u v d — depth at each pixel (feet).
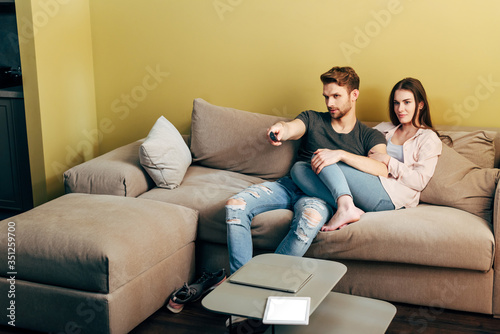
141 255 7.36
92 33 11.91
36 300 7.23
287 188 8.87
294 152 9.84
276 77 10.81
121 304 7.06
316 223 7.80
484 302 7.63
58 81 11.14
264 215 8.35
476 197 8.27
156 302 7.79
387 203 8.38
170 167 9.30
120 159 9.68
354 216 7.89
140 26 11.52
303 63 10.56
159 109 11.82
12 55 12.07
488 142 8.98
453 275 7.66
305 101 10.74
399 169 8.64
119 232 7.31
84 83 11.87
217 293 6.01
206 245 8.82
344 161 8.45
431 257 7.53
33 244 7.17
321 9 10.20
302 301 5.78
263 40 10.71
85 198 8.50
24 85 10.71
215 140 10.22
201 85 11.38
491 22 9.30
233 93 11.19
